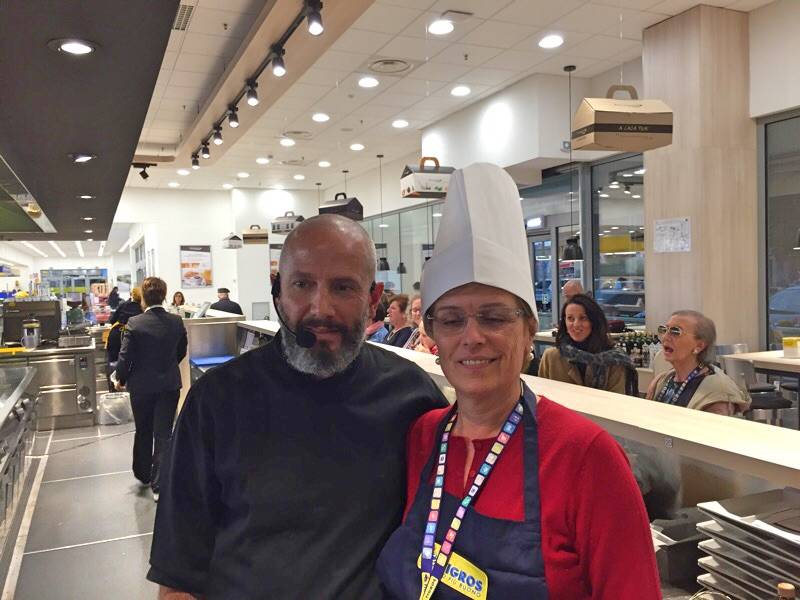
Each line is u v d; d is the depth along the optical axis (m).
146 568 3.24
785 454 1.04
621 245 6.86
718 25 5.11
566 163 7.14
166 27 1.96
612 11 5.10
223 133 7.37
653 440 1.23
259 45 4.72
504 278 1.00
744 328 5.28
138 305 7.67
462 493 1.00
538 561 0.88
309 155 10.52
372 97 7.35
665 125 3.92
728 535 1.11
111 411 6.59
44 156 3.64
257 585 1.08
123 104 2.73
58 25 1.92
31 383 4.32
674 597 1.18
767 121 5.22
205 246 13.91
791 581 1.00
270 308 13.88
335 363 1.17
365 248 1.21
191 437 1.19
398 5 4.91
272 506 1.11
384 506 1.16
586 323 2.98
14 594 2.99
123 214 13.29
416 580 0.99
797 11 4.88
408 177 5.97
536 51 5.97
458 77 6.70
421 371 1.35
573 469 0.91
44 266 26.92
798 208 5.07
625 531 0.87
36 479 4.64
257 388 1.20
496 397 1.01
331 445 1.16
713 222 5.15
